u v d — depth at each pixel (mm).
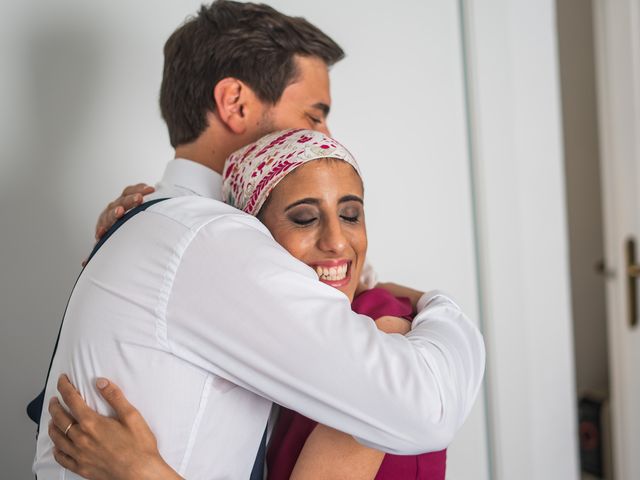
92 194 1463
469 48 1970
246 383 805
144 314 806
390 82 1834
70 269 1448
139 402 808
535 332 2154
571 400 2266
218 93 1087
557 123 2193
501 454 2084
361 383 755
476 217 2020
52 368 920
